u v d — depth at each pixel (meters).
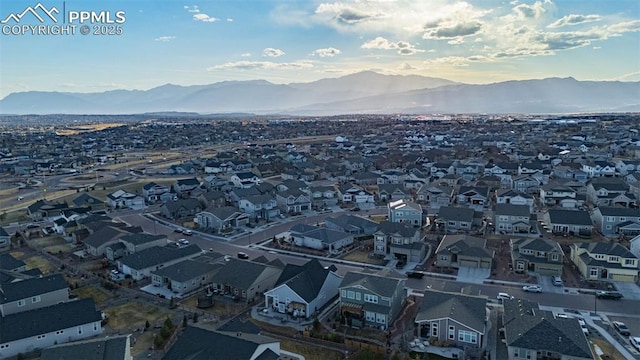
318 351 44.69
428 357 43.22
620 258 61.06
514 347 41.50
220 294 59.16
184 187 126.44
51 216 101.94
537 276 62.91
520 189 118.62
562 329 42.34
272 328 49.75
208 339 40.28
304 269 58.09
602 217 81.56
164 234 88.69
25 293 52.50
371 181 137.00
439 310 47.12
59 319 46.97
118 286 61.12
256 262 62.78
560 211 84.31
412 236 72.88
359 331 48.81
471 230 84.75
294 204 104.50
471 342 44.69
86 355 38.38
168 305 55.72
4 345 43.62
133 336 47.81
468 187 109.75
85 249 78.38
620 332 47.03
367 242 80.44
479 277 63.25
